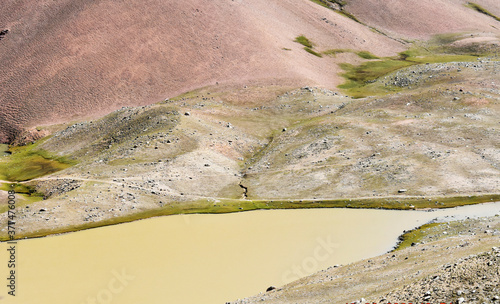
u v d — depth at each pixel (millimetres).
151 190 80938
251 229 65062
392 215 66688
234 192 82875
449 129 93125
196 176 87688
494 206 65875
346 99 127000
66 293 49156
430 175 78000
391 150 88625
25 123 137375
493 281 26969
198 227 67062
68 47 160500
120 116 121250
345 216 67750
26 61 156875
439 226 58281
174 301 45594
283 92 136375
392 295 30844
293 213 70938
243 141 104688
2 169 107250
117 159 95000
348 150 91625
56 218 70938
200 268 52500
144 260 56125
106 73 153000
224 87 143375
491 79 119625
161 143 98625
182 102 132750
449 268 31391
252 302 40031
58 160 108312
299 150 96438
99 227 69062
